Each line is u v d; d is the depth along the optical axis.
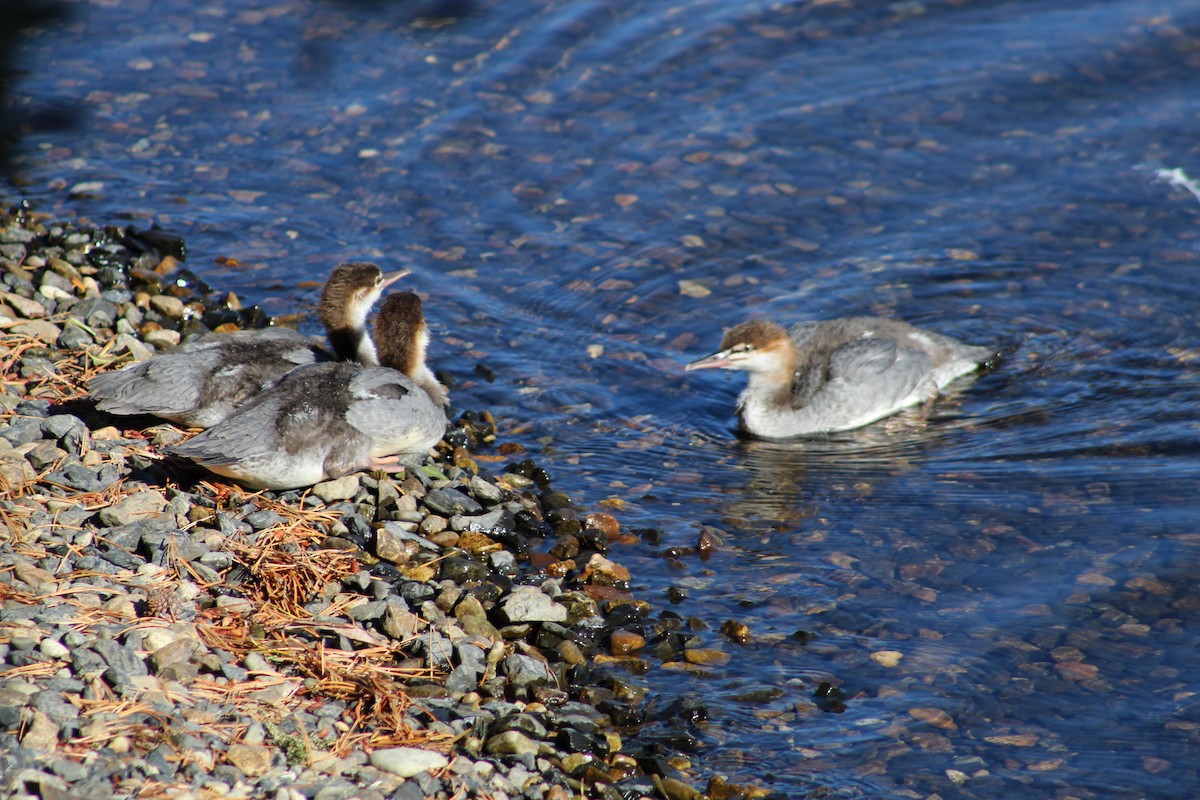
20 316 14.04
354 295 13.84
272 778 7.97
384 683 9.30
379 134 19.56
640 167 18.70
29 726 7.75
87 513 10.65
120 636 9.05
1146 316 15.61
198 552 10.41
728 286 16.55
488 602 10.84
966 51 20.91
